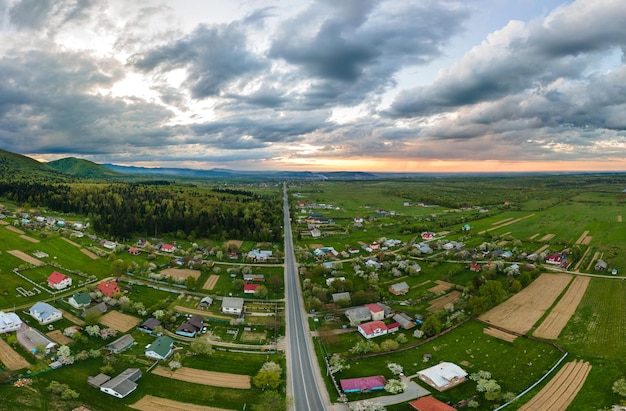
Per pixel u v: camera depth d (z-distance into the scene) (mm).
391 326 112875
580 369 89875
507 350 100125
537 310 122250
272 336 109750
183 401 79000
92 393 79250
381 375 90688
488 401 80750
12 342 93500
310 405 80000
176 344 102188
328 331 111375
